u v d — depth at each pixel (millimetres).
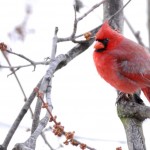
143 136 6855
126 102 7082
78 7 7570
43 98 5656
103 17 8000
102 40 7891
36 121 6031
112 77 7879
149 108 6785
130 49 7906
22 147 4773
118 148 6070
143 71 7738
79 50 7223
